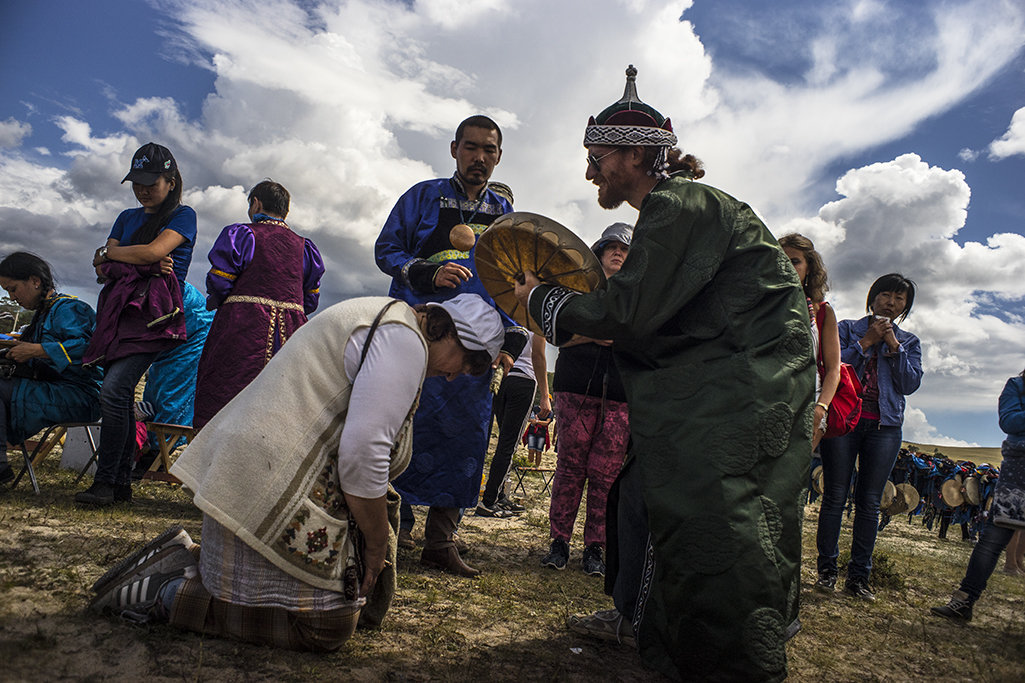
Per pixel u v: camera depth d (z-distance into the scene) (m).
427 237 3.92
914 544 8.71
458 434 3.69
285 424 2.17
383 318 2.24
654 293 2.20
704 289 2.25
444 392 3.66
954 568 6.23
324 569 2.21
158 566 2.33
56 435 5.54
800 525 2.14
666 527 2.13
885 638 3.45
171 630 2.26
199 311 5.61
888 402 4.46
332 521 2.21
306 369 2.21
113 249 4.14
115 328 4.15
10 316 5.52
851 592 4.45
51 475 5.21
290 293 4.48
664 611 2.21
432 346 2.32
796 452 2.16
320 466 2.21
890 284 4.56
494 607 3.13
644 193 2.67
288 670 2.10
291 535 2.16
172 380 5.50
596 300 2.27
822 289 4.25
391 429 2.18
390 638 2.55
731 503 2.06
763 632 2.03
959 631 3.80
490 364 2.39
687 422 2.16
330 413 2.22
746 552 2.04
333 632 2.27
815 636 3.35
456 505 3.70
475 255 2.73
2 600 2.34
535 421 10.35
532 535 5.42
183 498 4.89
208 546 2.25
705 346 2.22
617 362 2.42
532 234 2.48
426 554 3.75
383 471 2.19
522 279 2.62
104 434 4.20
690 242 2.24
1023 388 4.18
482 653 2.51
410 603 3.03
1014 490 4.07
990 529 4.12
